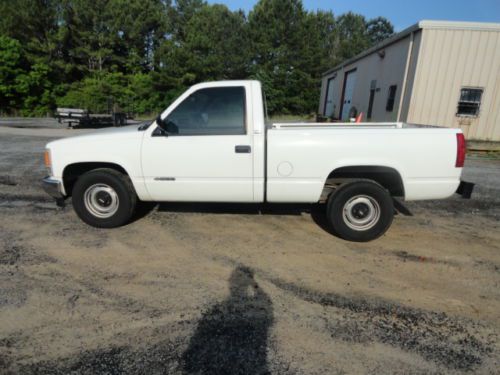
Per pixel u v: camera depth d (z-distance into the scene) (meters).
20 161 8.44
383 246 4.00
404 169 3.83
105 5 32.16
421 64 11.02
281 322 2.59
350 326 2.56
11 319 2.57
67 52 31.69
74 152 4.10
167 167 4.00
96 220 4.30
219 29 37.19
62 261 3.51
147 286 3.07
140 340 2.37
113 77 31.11
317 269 3.43
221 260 3.59
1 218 4.68
